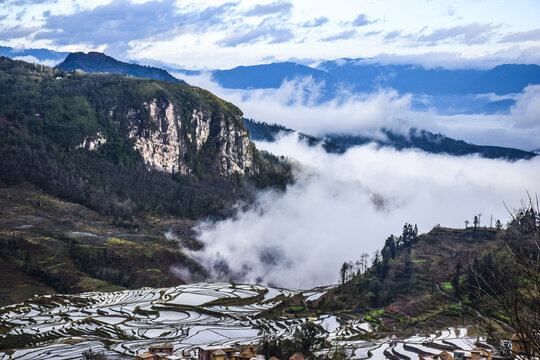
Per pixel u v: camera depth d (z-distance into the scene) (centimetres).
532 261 2217
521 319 2181
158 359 15162
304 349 16675
